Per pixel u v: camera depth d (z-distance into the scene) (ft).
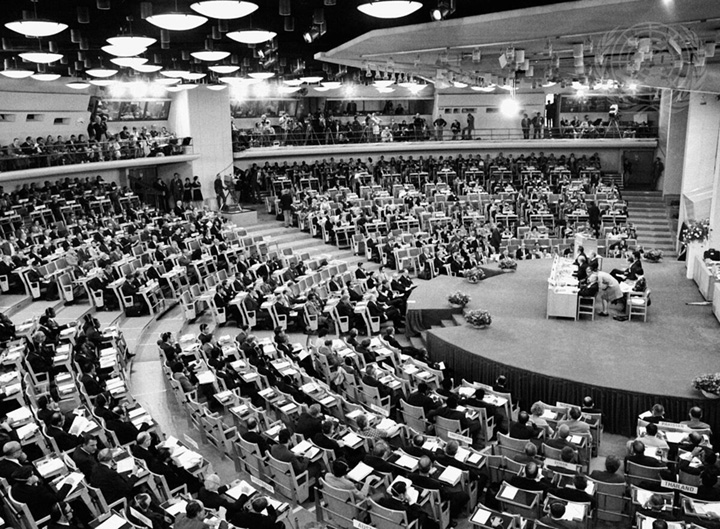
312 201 125.80
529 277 86.43
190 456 40.09
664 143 141.38
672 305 71.61
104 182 117.60
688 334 62.13
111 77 104.88
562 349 58.95
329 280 85.46
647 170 153.28
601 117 162.40
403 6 35.58
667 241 122.93
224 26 63.62
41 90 107.45
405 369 55.42
